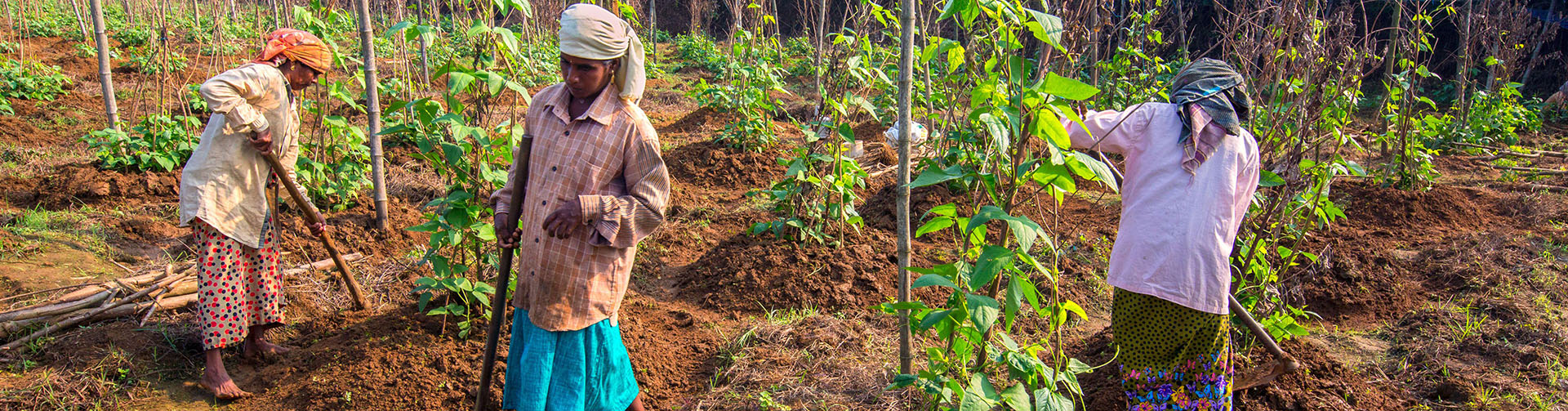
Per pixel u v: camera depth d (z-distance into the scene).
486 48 3.34
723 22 21.52
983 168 2.51
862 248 4.29
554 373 2.48
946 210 2.35
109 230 4.53
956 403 2.45
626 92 2.38
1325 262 3.31
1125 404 2.92
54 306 3.47
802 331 3.61
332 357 3.23
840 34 4.54
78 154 6.36
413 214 5.04
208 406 3.00
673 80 13.09
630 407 2.79
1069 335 3.67
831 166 4.65
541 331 2.45
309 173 4.74
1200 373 2.50
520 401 2.49
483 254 3.53
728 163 6.46
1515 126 9.05
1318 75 3.21
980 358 2.57
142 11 14.66
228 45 11.66
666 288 4.29
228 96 2.71
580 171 2.35
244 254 3.09
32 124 7.18
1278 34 3.52
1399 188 5.76
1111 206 5.51
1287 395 2.95
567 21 2.22
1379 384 3.26
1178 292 2.37
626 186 2.47
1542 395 3.14
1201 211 2.34
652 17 15.49
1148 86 6.33
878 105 7.94
